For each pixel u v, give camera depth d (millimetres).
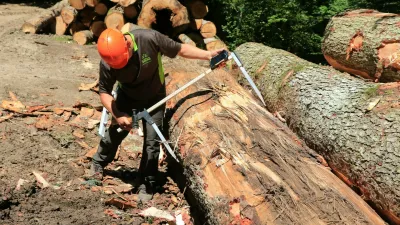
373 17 5953
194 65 5773
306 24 10148
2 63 8062
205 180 3770
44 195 4398
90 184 4734
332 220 3344
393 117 3852
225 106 4570
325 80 5012
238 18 10648
